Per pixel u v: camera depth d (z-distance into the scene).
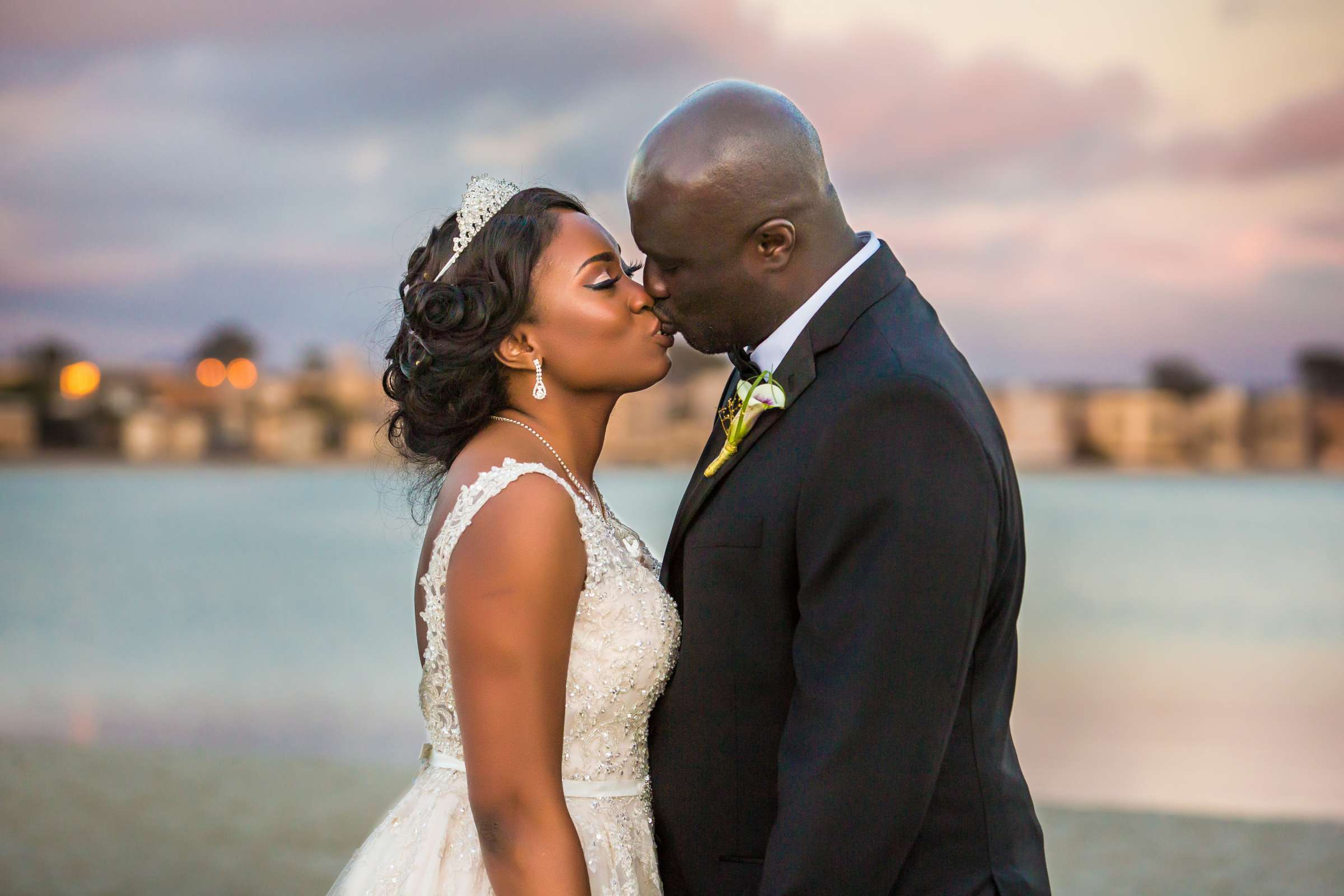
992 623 2.13
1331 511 33.56
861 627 1.94
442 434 2.42
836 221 2.24
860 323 2.16
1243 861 5.54
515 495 2.18
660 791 2.36
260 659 16.64
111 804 6.48
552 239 2.38
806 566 2.05
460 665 2.15
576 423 2.46
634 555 2.48
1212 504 35.75
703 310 2.23
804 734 1.98
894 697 1.92
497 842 2.12
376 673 15.61
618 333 2.38
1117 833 6.07
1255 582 23.34
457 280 2.40
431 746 2.50
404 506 2.67
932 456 1.95
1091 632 19.17
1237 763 10.40
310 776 7.18
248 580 24.39
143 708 13.27
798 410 2.14
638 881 2.30
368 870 2.38
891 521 1.94
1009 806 2.14
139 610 20.91
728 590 2.20
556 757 2.18
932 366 2.03
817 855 1.93
